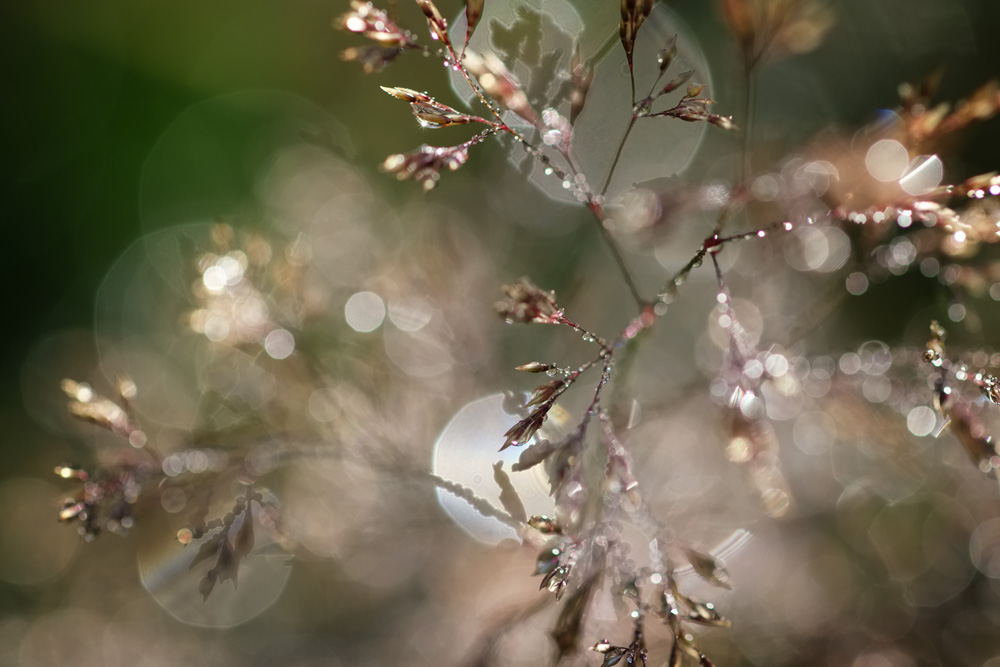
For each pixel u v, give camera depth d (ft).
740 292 0.58
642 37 0.56
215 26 0.97
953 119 0.48
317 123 0.86
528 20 0.48
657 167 0.64
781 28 0.49
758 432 0.48
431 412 0.55
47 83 0.97
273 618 0.57
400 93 0.46
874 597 0.54
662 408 0.54
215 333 0.53
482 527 0.53
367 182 0.73
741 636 0.53
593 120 0.55
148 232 0.90
